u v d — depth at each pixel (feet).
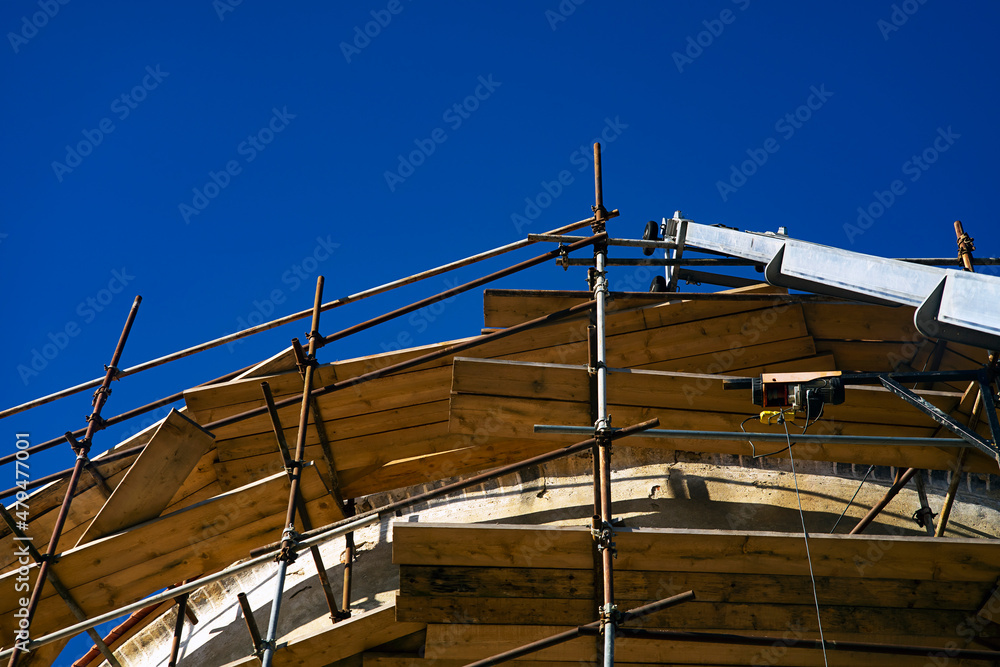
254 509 32.58
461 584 28.63
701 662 28.12
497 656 26.68
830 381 26.91
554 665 28.48
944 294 24.17
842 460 32.91
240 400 38.83
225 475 37.86
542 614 28.53
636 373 32.24
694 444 33.14
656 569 28.17
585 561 28.19
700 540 27.45
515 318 40.16
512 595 28.58
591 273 38.50
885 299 26.53
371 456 37.99
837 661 27.63
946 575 27.68
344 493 38.93
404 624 30.73
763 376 27.58
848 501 36.11
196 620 38.91
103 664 39.27
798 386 27.12
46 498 35.32
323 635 30.68
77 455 35.83
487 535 28.14
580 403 32.71
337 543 39.63
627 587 28.22
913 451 32.27
